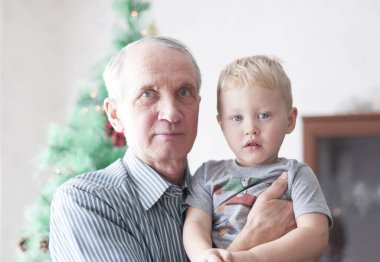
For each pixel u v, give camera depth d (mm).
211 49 4004
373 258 3256
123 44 2924
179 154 1616
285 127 1596
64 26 4500
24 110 4371
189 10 4082
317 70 3730
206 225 1536
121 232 1523
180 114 1602
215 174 1606
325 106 3691
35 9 4473
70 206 1544
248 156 1565
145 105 1604
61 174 2758
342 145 3311
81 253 1499
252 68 1569
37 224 2734
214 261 1266
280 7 3848
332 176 3318
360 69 3637
